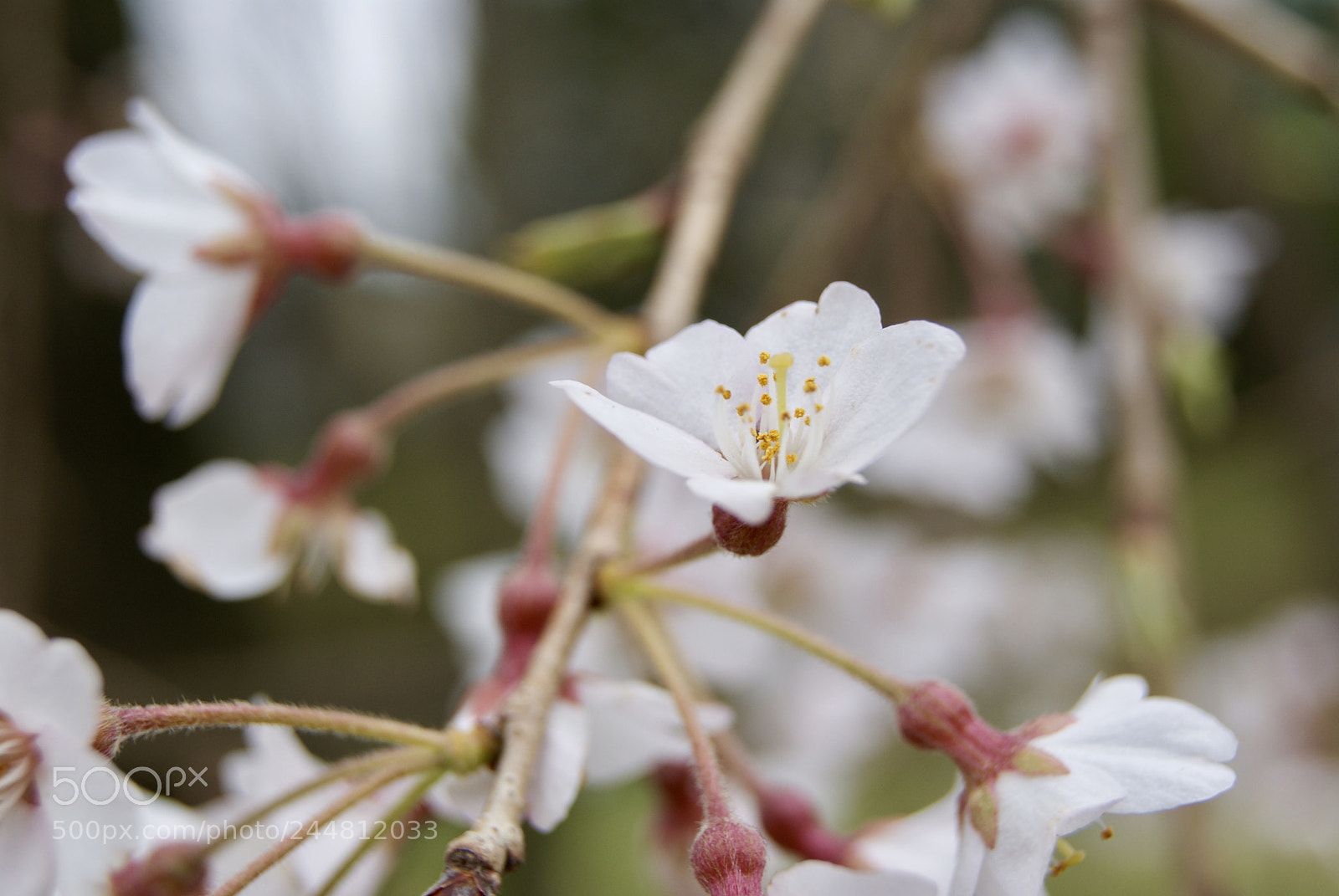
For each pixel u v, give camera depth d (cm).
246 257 17
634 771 15
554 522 16
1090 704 14
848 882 14
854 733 26
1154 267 26
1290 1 46
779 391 13
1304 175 36
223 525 18
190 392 17
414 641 43
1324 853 37
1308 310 38
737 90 19
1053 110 28
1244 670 38
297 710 13
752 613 15
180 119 35
